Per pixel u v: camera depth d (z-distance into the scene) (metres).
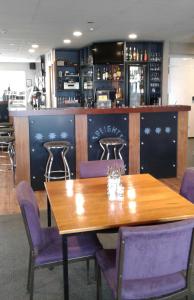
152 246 1.63
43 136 5.01
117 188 2.47
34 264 2.18
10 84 15.11
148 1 4.39
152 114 5.43
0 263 2.93
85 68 8.85
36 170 5.08
